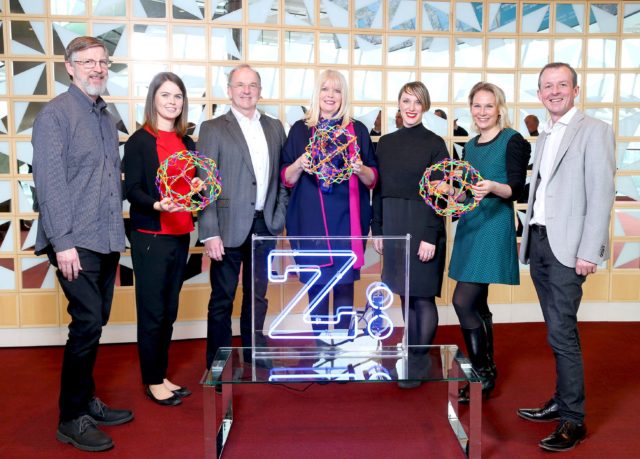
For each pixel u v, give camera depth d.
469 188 2.62
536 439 2.54
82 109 2.45
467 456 2.36
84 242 2.42
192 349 3.83
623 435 2.57
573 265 2.41
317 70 4.07
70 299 2.45
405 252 2.40
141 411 2.84
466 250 2.88
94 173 2.45
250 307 3.15
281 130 3.17
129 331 3.98
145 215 2.77
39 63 3.77
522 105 4.29
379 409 2.87
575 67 4.29
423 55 4.19
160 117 2.83
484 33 4.22
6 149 3.80
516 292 4.42
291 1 4.00
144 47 3.87
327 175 2.77
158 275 2.80
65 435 2.50
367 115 4.16
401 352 2.41
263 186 3.03
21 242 3.85
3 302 3.87
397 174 2.95
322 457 2.39
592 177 2.37
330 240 2.41
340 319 2.41
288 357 2.37
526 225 2.67
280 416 2.79
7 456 2.38
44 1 3.73
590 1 4.24
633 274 4.44
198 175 2.87
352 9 4.07
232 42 3.97
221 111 3.99
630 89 4.33
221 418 2.64
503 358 3.61
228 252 3.01
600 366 3.45
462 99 4.25
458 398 2.75
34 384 3.20
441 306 4.36
